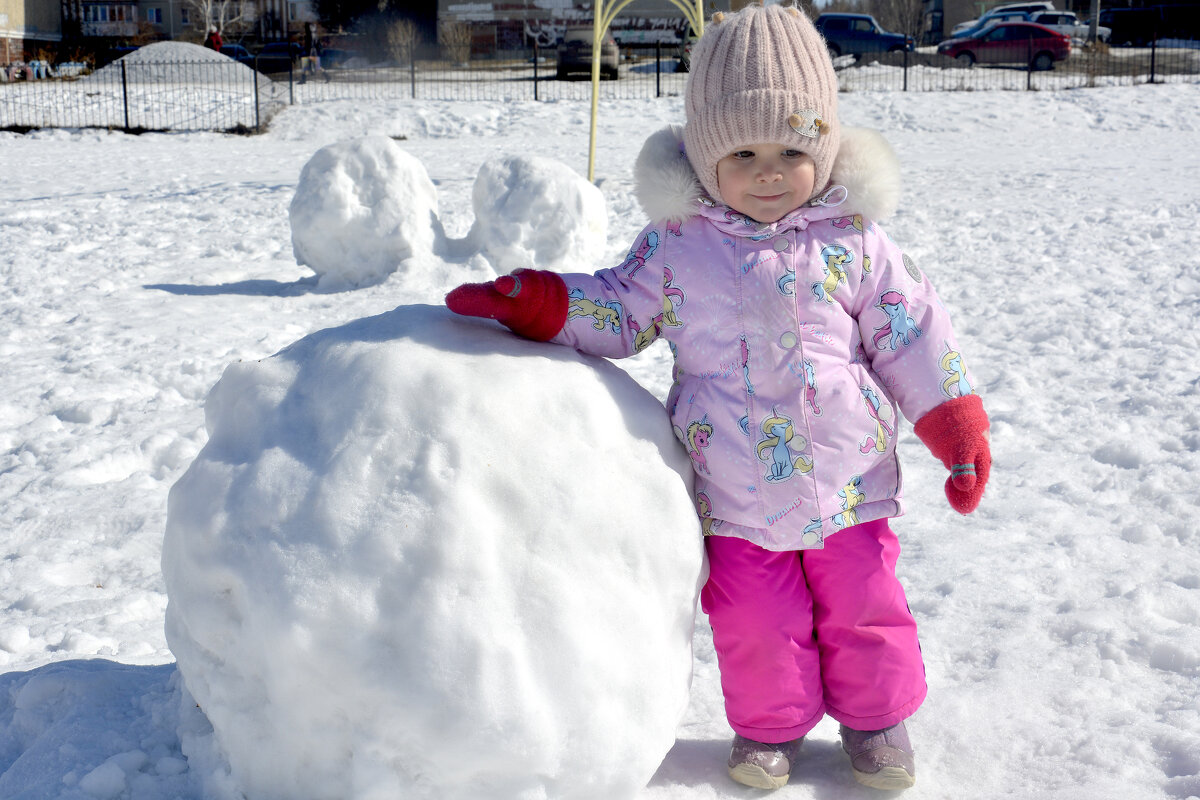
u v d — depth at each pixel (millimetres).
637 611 1689
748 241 1961
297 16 34438
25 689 2186
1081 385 4824
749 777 1925
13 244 8984
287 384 1801
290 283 7660
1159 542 3104
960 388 1921
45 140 19938
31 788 1852
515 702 1529
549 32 32312
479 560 1566
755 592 1930
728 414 1926
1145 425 4203
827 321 1921
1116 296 6434
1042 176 12531
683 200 1978
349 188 7336
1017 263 7602
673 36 31844
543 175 7395
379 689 1521
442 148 18438
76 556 3332
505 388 1727
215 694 1694
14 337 6035
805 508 1890
